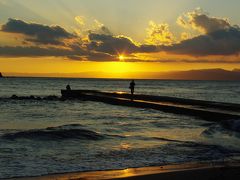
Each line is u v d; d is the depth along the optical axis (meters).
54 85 123.69
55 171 10.05
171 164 10.92
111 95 44.12
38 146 13.80
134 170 10.16
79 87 112.69
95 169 10.31
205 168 10.23
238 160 11.52
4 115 27.80
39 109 33.97
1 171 9.95
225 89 108.44
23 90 82.69
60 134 15.97
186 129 19.30
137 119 24.55
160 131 18.44
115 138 15.82
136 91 84.06
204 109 25.45
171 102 33.16
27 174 9.66
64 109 33.78
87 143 14.55
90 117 26.31
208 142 14.74
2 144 14.02
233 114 21.47
